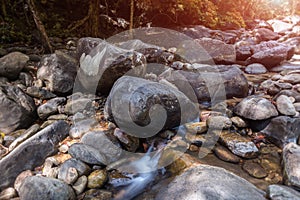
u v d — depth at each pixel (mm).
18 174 1310
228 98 2119
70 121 1731
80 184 1254
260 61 3045
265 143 1643
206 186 1151
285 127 1629
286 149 1455
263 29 4855
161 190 1249
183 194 1149
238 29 5098
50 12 3701
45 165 1351
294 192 1178
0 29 3000
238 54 3322
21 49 2756
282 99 1830
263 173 1391
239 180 1229
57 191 1147
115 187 1297
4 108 1627
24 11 3209
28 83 2061
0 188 1237
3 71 2018
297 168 1296
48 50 2713
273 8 7105
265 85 2373
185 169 1343
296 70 2736
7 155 1351
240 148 1528
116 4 4094
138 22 4082
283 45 3553
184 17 4551
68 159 1346
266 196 1167
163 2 4215
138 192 1273
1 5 3172
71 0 3850
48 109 1801
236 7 5918
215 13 4934
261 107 1758
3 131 1620
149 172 1375
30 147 1404
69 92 2002
